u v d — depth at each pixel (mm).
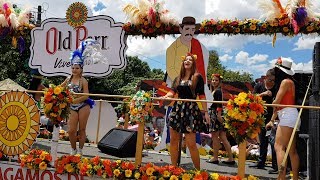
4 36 7953
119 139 6648
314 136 4625
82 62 6051
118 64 7164
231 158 6707
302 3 6062
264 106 4359
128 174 4598
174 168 4523
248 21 6383
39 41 7723
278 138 4898
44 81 14508
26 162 5098
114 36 7207
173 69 6816
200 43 6727
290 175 5840
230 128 4328
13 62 17422
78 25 7465
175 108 4988
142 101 4840
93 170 4773
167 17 6832
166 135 7109
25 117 5141
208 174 4418
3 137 5223
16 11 7988
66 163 4918
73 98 5406
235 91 15148
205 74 6691
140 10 6984
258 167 6688
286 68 5363
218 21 6547
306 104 6367
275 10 6230
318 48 4781
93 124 8508
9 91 5234
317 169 4516
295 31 6020
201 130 4910
